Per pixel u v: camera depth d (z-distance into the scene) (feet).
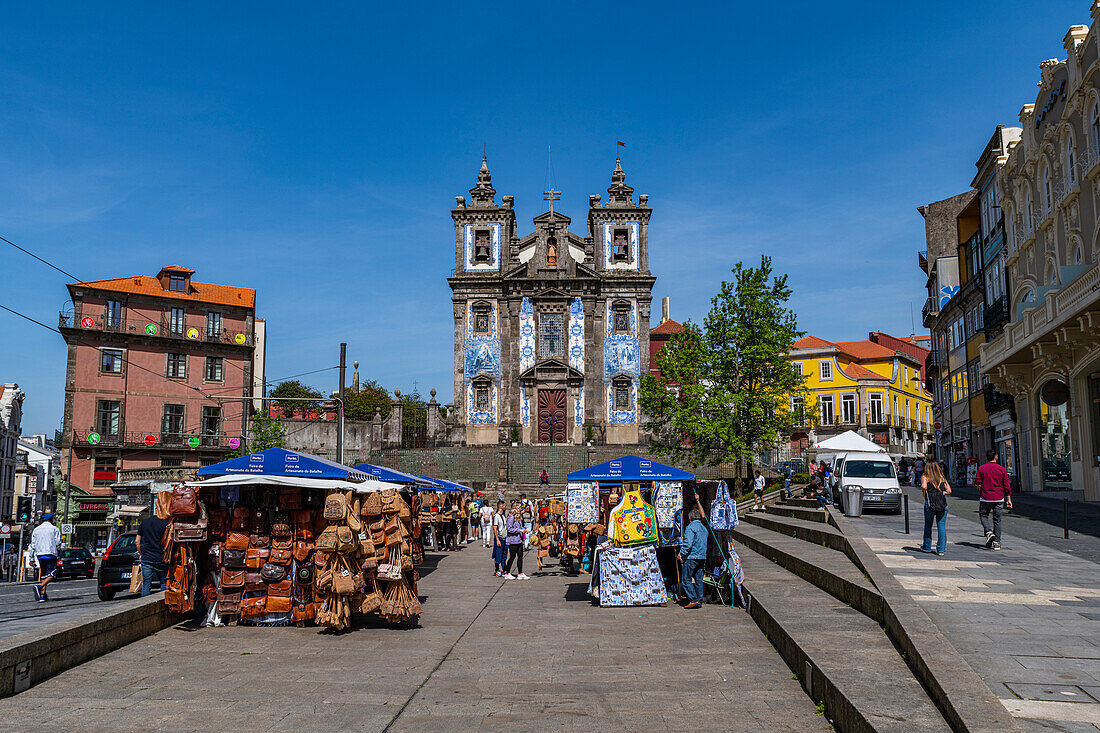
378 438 193.26
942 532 45.68
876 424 228.84
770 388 117.29
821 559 44.86
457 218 188.44
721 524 42.57
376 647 33.50
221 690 26.37
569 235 190.49
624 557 44.75
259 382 237.04
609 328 184.75
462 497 112.98
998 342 104.32
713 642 33.14
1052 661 23.06
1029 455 108.58
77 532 174.60
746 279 119.55
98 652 31.30
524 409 180.45
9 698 25.34
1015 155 110.73
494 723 22.71
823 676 22.70
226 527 38.45
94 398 179.52
